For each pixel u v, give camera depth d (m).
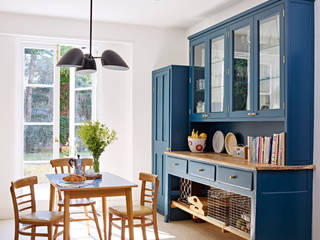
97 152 3.79
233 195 3.95
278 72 3.34
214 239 4.13
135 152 5.57
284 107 3.25
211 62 4.48
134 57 5.61
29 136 5.31
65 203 3.14
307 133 3.30
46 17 5.18
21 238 4.12
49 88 5.41
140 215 3.54
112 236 4.28
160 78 5.35
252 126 4.26
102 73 5.56
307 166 3.25
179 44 5.86
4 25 5.00
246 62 3.81
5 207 5.05
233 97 4.02
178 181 4.98
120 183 3.41
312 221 3.30
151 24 5.59
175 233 4.36
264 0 4.07
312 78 3.33
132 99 5.59
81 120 5.58
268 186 3.17
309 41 3.33
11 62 5.11
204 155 4.35
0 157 5.05
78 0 4.49
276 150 3.32
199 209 4.21
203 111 4.65
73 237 4.24
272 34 3.43
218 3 4.59
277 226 3.18
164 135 5.21
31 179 3.56
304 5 3.32
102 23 5.45
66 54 3.33
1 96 5.07
